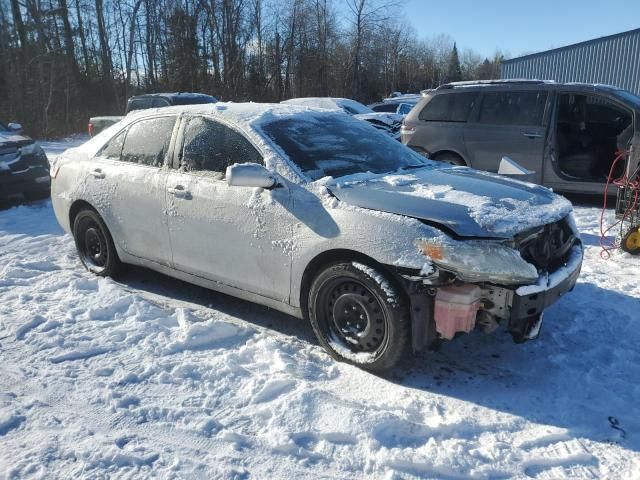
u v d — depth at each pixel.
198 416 3.04
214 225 4.09
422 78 69.56
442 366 3.66
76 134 29.20
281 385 3.30
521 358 3.76
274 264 3.80
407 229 3.27
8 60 28.98
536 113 8.06
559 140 8.12
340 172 3.98
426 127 9.04
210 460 2.70
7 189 8.23
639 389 3.36
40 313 4.32
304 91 39.88
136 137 4.90
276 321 4.35
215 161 4.21
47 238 6.65
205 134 4.34
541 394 3.33
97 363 3.60
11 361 3.62
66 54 32.62
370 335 3.47
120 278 5.27
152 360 3.63
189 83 34.53
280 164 3.84
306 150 4.05
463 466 2.68
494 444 2.85
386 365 3.41
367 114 14.15
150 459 2.69
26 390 3.29
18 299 4.61
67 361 3.63
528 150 8.09
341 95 41.75
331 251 3.52
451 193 3.61
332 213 3.53
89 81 34.41
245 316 4.45
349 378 3.45
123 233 4.86
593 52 25.20
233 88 35.88
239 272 4.05
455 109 8.80
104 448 2.75
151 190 4.54
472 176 4.21
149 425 2.97
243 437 2.86
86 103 33.72
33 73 29.41
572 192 8.00
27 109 26.94
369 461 2.71
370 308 3.43
